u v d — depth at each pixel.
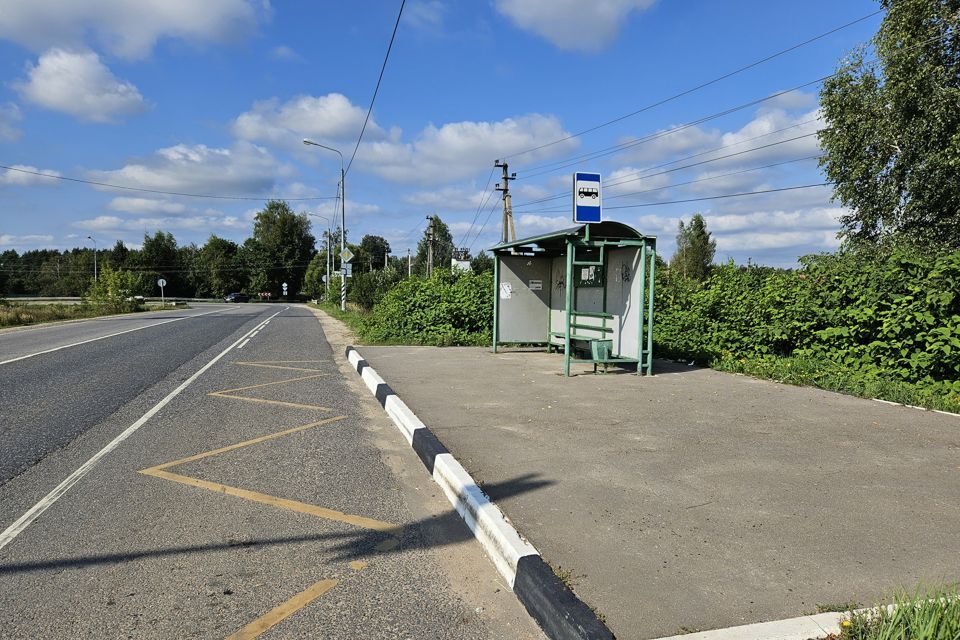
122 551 3.52
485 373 9.78
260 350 14.55
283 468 5.11
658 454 5.08
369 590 3.10
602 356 9.76
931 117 17.22
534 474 4.55
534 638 2.68
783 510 3.83
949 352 7.11
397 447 5.80
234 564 3.37
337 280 46.53
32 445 5.79
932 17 17.28
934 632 2.32
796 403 7.22
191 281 104.62
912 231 18.28
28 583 3.14
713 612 2.66
